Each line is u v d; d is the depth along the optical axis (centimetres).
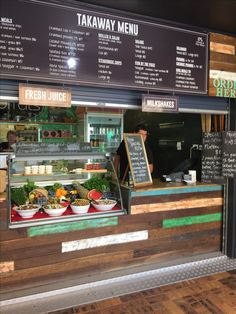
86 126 494
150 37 267
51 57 232
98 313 221
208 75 298
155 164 556
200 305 233
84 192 283
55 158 265
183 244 309
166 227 298
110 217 268
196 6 246
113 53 253
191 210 312
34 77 228
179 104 298
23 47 223
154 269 283
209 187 321
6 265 232
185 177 329
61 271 252
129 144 292
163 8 251
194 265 301
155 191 289
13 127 494
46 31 230
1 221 229
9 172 240
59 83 240
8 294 232
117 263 275
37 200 263
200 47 292
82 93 256
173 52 279
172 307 230
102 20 247
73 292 247
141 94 276
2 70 218
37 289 241
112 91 267
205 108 313
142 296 245
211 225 326
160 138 540
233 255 319
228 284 266
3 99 228
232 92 313
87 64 245
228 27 294
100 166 372
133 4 243
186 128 462
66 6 234
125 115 650
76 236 255
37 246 242
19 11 221
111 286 258
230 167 313
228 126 327
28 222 239
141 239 285
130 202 277
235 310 226
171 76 279
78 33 240
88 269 263
